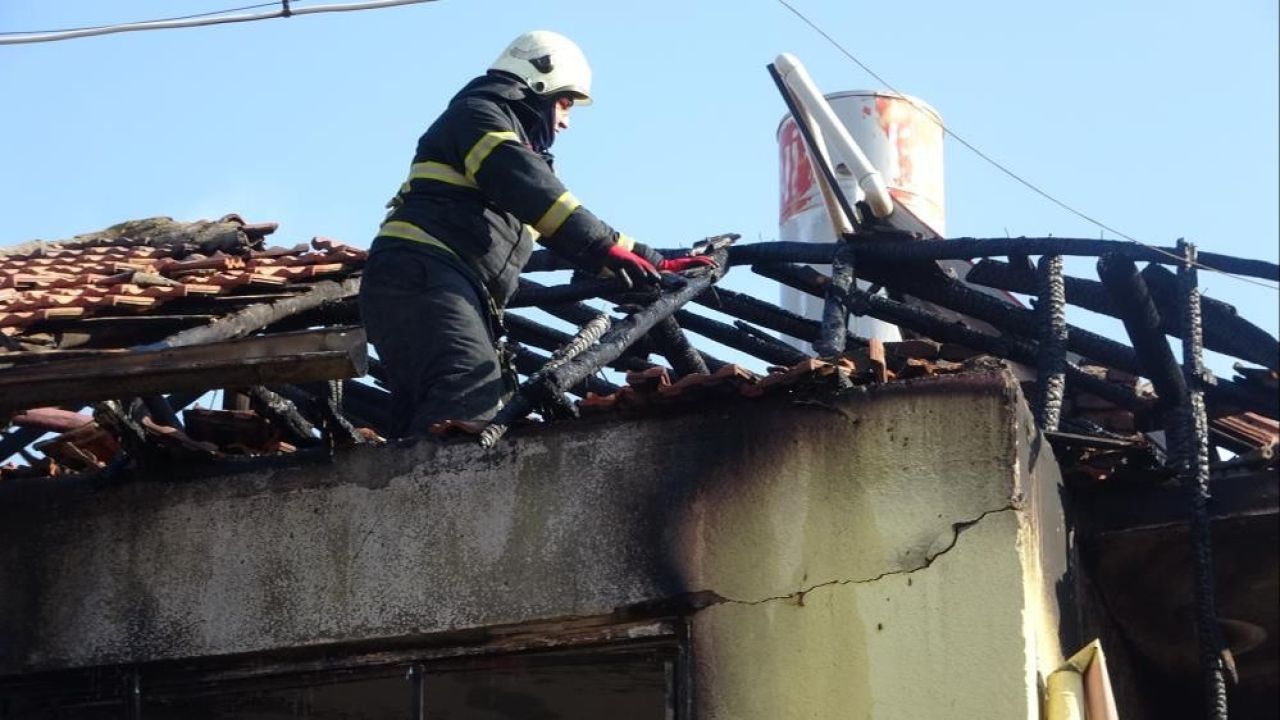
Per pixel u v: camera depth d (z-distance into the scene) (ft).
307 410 23.99
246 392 24.20
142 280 28.55
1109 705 20.85
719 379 22.36
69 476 25.18
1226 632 27.61
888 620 21.30
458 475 23.58
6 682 24.70
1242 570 25.52
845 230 30.71
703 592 22.11
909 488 21.71
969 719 20.61
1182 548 24.82
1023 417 22.21
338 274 30.27
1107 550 24.98
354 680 23.54
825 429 22.22
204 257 32.01
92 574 24.70
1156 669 28.48
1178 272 26.35
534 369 32.71
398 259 25.98
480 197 26.43
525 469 23.31
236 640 23.82
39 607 24.72
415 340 25.63
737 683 21.66
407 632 23.16
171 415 28.40
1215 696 22.90
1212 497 24.45
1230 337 27.99
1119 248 26.81
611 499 22.84
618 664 22.45
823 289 31.07
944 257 28.76
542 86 27.09
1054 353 26.73
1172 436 26.53
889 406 22.07
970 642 20.92
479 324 25.86
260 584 23.98
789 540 21.98
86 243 35.83
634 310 31.27
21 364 23.67
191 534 24.45
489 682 22.97
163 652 24.06
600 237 25.86
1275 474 24.25
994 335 31.14
